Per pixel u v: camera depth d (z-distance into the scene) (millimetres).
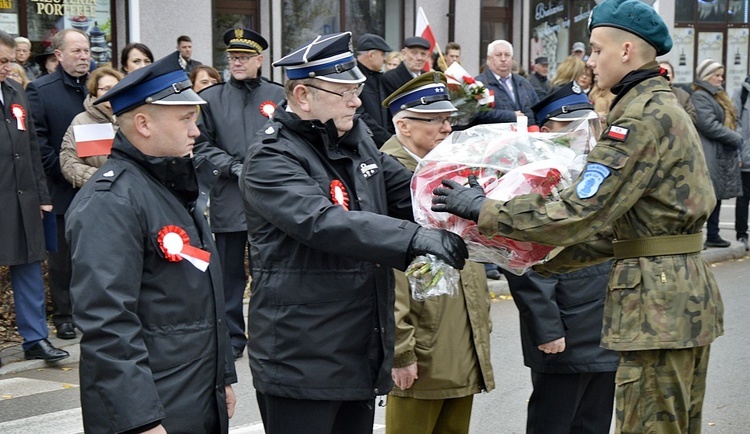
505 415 5496
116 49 11422
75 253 2922
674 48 19438
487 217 3066
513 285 4148
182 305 3068
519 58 15641
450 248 2938
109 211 2953
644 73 3252
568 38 16328
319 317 3154
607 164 3094
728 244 10555
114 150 3145
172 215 3115
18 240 6273
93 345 2859
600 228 3100
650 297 3182
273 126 3227
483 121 8500
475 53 14805
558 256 3566
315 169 3189
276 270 3207
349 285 3162
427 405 3924
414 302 3828
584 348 4199
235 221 6551
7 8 10664
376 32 13992
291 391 3174
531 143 3271
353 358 3186
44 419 5426
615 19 3277
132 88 3080
